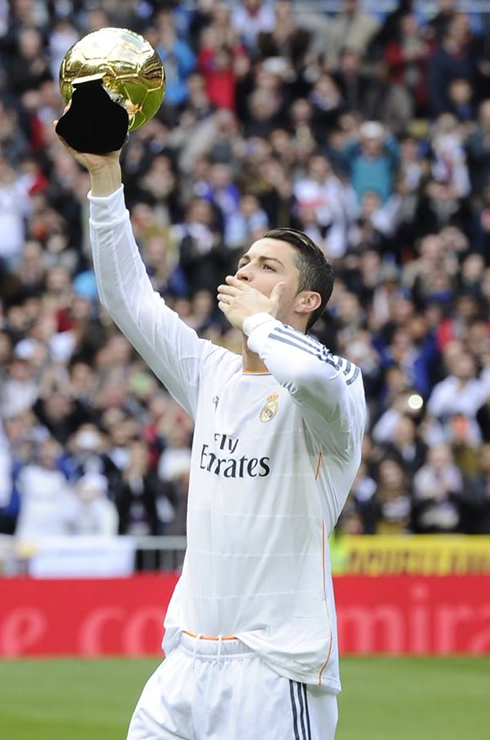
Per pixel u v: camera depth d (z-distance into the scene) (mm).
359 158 27469
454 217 27500
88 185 25391
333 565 19859
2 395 21641
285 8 29438
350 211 26906
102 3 27891
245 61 28531
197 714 6484
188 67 28141
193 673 6531
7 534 20109
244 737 6359
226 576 6461
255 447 6504
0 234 24266
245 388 6633
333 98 28766
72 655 18641
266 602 6406
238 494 6480
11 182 24578
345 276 25438
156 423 21641
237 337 23344
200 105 26844
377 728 14297
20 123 26094
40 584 18609
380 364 23922
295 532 6438
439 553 20156
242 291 6484
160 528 20219
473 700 16031
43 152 25656
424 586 19688
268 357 6211
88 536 19703
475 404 23594
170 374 7020
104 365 22312
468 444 22312
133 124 7008
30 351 22328
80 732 13586
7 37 26906
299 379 6082
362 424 6637
